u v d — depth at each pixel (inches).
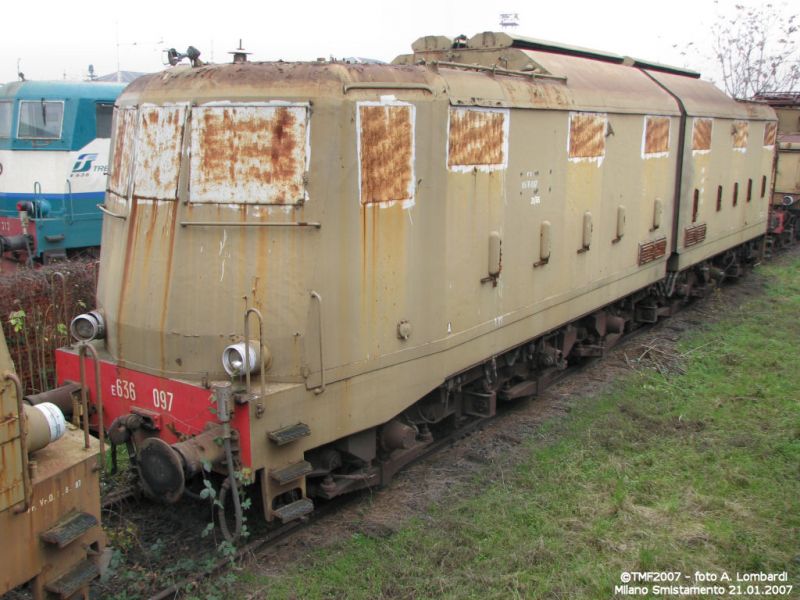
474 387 283.9
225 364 186.5
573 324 350.3
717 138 466.0
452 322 238.7
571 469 253.6
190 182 192.7
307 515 219.5
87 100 524.7
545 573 195.2
